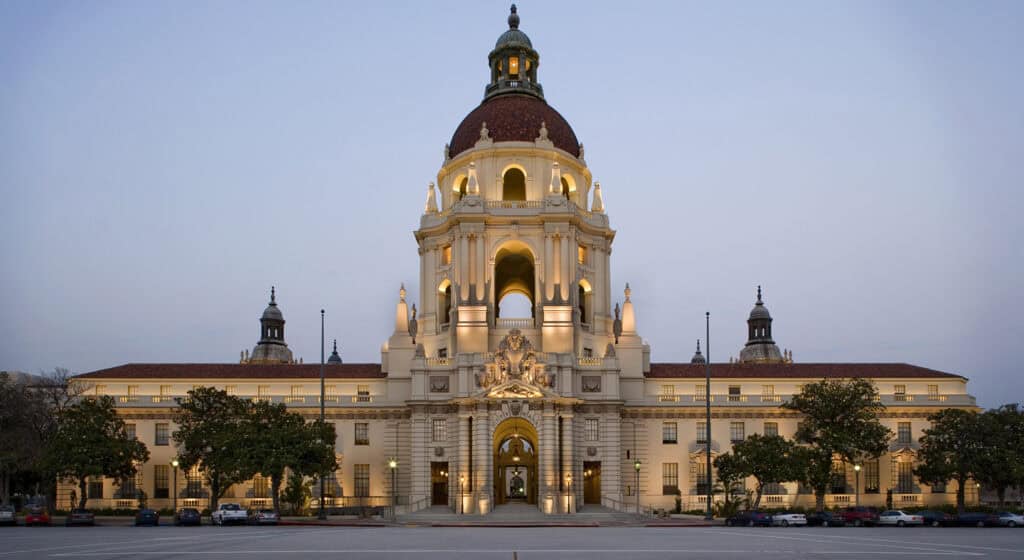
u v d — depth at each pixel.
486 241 116.69
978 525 83.31
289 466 94.62
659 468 113.75
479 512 100.25
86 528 77.31
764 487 112.31
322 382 100.25
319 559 42.94
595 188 125.94
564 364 106.75
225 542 55.16
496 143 120.62
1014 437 101.31
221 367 121.19
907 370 120.38
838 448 101.25
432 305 120.06
